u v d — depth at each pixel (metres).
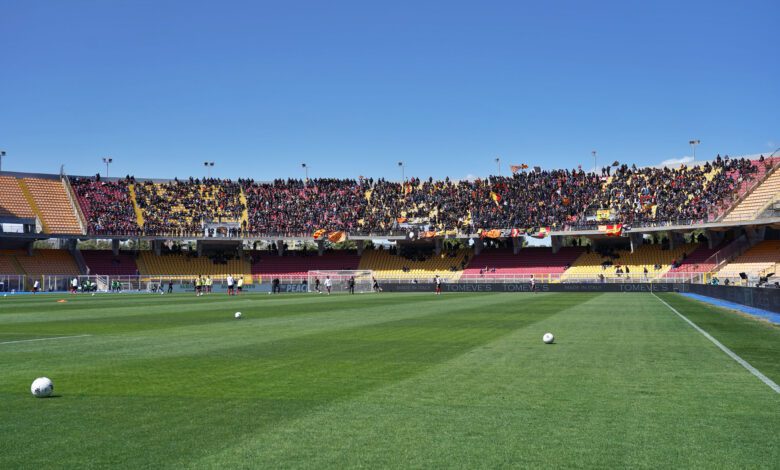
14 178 90.25
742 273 58.75
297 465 7.23
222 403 10.54
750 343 19.17
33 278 77.94
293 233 92.00
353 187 100.94
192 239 90.31
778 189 71.25
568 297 56.28
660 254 78.50
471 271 87.25
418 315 32.84
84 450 7.81
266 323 28.00
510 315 32.41
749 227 71.56
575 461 7.38
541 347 18.25
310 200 98.38
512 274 84.31
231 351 17.70
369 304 45.31
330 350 17.81
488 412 9.82
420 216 92.62
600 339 20.41
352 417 9.52
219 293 74.19
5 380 12.90
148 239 88.88
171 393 11.42
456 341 20.05
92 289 79.38
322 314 34.09
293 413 9.80
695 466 7.19
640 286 71.06
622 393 11.29
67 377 13.23
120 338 21.56
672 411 9.86
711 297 53.22
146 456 7.57
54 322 28.98
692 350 17.44
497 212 88.75
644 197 81.44
